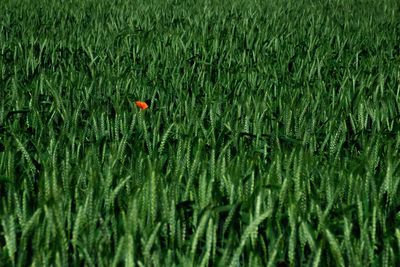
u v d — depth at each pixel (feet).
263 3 49.65
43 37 29.76
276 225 10.33
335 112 17.40
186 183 11.84
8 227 9.55
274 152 13.64
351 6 49.98
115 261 8.69
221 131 15.15
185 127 15.57
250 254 9.02
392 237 10.16
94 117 15.34
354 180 11.26
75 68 24.94
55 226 9.23
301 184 11.00
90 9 42.55
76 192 10.67
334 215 10.78
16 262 9.50
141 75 22.72
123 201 10.83
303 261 9.98
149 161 11.69
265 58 26.99
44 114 16.96
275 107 18.45
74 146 14.01
